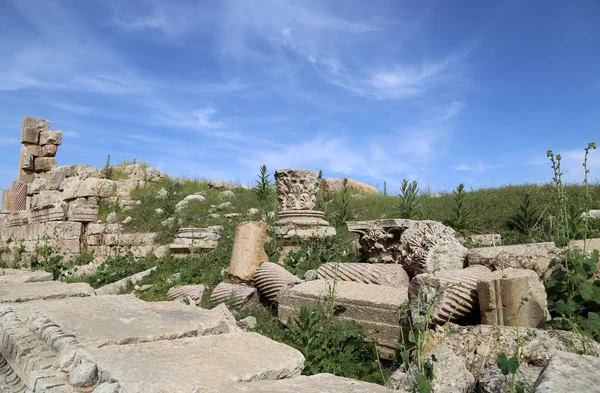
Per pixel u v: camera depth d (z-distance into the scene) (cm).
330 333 509
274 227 1059
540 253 543
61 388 254
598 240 531
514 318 417
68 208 1581
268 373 271
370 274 721
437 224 731
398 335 505
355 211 1465
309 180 1145
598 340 392
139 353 290
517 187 1483
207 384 242
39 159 2311
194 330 358
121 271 1136
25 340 346
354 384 256
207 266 1030
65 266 1380
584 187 1309
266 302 794
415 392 310
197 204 1645
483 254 590
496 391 314
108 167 1984
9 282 657
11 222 1911
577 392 183
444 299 456
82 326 355
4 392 311
